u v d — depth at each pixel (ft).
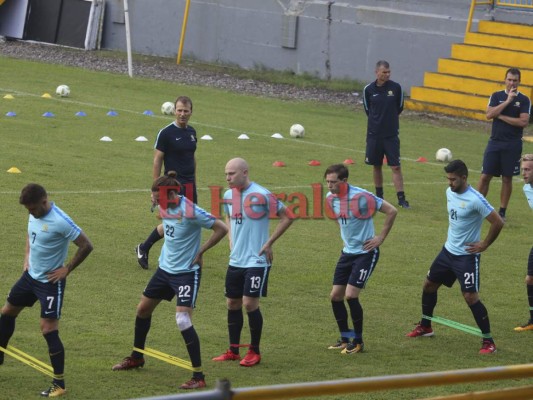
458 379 59.36
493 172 177.27
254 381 96.89
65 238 92.12
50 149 208.95
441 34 329.72
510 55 304.30
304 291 130.52
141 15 403.13
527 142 263.70
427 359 106.42
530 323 119.85
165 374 98.37
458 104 302.66
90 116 253.03
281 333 113.50
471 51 312.91
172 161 134.51
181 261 97.45
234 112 281.13
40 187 91.20
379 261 147.33
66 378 94.84
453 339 115.03
